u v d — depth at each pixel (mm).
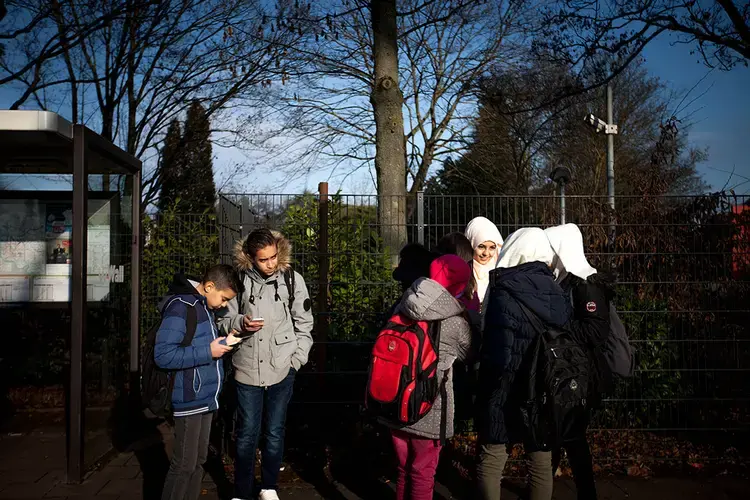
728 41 7125
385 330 3324
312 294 5570
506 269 3449
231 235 5918
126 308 5809
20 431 5902
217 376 3658
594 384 3393
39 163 5398
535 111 11930
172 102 17078
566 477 4605
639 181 7395
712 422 5219
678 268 5215
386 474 4734
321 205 5340
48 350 6574
